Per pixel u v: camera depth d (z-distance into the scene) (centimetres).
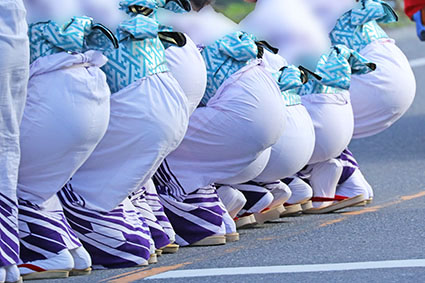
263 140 1343
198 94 1307
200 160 1352
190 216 1352
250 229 1511
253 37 1389
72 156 1109
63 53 1097
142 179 1189
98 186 1186
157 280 1106
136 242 1200
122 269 1189
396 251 1223
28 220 1115
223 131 1332
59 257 1121
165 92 1190
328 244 1308
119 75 1187
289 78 1416
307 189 1617
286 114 1430
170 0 1271
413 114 2978
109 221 1189
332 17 1639
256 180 1494
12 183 1047
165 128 1180
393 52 1705
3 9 1001
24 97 1043
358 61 1573
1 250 1039
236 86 1337
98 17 1193
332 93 1584
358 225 1466
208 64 1355
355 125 1725
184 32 1363
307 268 1134
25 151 1092
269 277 1094
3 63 1005
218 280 1090
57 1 1112
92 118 1099
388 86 1688
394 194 1833
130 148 1177
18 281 1059
